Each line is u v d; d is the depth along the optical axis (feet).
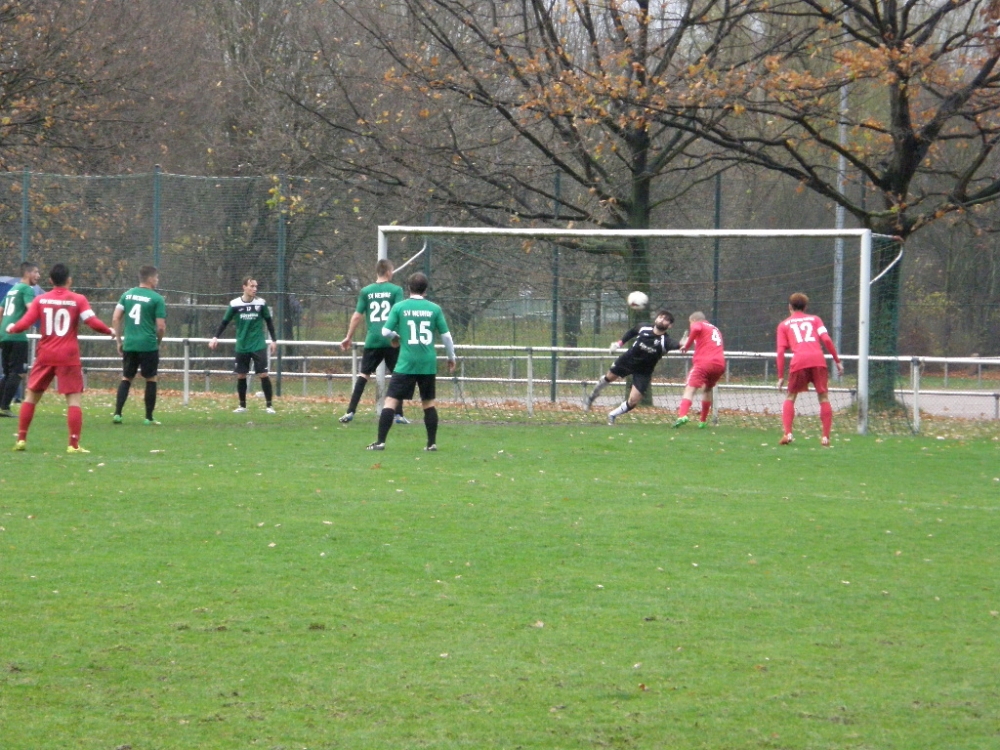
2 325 189.88
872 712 61.41
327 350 275.80
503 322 241.55
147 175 269.85
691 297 245.24
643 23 240.12
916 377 199.41
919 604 82.69
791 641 73.61
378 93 313.12
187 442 163.43
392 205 268.62
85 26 330.34
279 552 94.68
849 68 215.31
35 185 272.51
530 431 188.85
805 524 110.63
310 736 57.26
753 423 212.02
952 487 134.72
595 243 238.07
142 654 68.85
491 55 254.27
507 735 57.67
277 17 376.68
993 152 312.29
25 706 60.49
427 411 159.02
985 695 64.18
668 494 126.31
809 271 238.48
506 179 269.64
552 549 97.86
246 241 270.46
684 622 77.36
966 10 312.29
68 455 146.72
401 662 68.33
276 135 319.88
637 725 59.21
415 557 94.12
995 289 358.23
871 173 237.45
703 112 259.39
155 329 187.32
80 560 90.58
